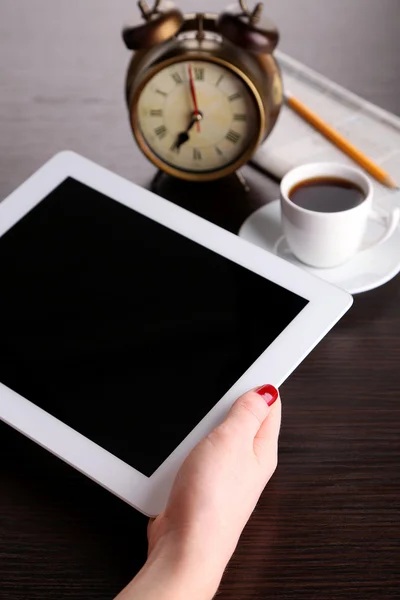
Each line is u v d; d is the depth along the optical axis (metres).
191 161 1.17
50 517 0.91
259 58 1.11
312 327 0.95
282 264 1.00
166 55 1.09
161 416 0.90
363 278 1.07
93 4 1.45
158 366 0.93
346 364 1.02
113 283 1.01
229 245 1.03
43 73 1.35
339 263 1.08
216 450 0.82
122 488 0.86
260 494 0.89
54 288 1.01
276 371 0.92
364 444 0.95
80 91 1.32
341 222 1.02
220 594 0.85
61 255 1.04
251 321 0.96
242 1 1.10
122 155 1.24
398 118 1.23
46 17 1.44
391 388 1.00
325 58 1.32
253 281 0.99
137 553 0.88
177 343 0.95
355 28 1.37
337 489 0.92
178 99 1.12
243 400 0.86
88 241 1.04
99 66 1.35
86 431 0.90
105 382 0.93
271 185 1.19
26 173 1.22
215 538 0.78
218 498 0.80
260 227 1.13
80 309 0.99
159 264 1.02
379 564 0.86
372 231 1.12
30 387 0.93
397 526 0.89
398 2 1.40
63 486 0.94
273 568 0.87
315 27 1.37
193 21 1.14
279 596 0.85
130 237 1.04
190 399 0.91
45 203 1.08
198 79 1.10
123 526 0.90
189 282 1.00
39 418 0.91
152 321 0.97
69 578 0.87
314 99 1.26
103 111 1.29
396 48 1.33
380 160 1.19
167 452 0.87
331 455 0.95
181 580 0.76
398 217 1.10
